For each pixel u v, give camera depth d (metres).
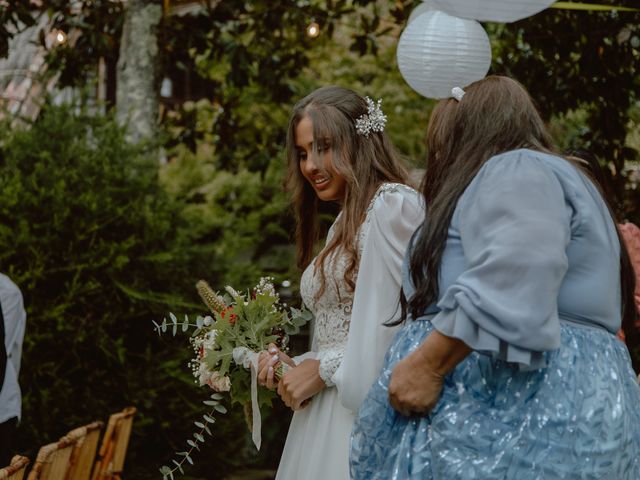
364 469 2.51
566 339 2.32
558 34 7.37
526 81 7.58
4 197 6.97
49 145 7.40
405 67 4.59
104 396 7.09
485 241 2.28
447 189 2.45
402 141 12.27
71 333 6.96
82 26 9.12
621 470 2.32
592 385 2.30
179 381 7.32
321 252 3.36
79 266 6.93
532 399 2.27
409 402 2.33
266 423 10.80
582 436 2.26
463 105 2.55
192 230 7.96
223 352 3.46
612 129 7.54
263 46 9.30
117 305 7.14
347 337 3.28
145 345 7.30
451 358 2.28
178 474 7.39
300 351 11.14
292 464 3.38
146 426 7.29
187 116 9.73
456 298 2.23
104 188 7.23
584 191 2.39
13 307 5.36
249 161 10.04
